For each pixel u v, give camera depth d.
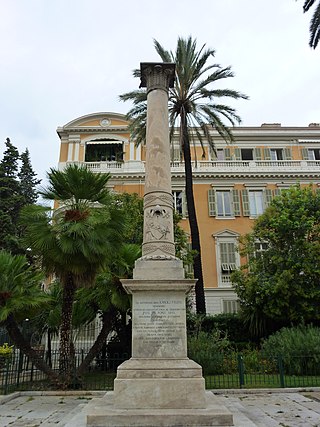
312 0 16.42
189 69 23.95
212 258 32.38
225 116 26.16
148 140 10.38
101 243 12.52
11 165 39.03
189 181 24.50
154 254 9.05
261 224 25.39
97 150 35.78
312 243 23.00
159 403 7.46
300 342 16.33
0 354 15.05
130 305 14.21
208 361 16.23
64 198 13.75
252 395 11.88
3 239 32.03
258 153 36.72
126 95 24.98
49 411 9.66
